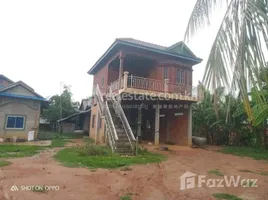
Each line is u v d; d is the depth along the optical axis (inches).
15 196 169.9
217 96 105.9
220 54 102.7
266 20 92.5
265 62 91.6
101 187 203.9
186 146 585.6
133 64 676.1
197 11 133.6
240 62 94.9
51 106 1092.5
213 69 103.7
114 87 575.2
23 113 623.2
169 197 187.2
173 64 605.6
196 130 770.2
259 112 286.5
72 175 240.1
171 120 660.7
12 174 232.1
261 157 471.2
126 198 178.5
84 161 312.8
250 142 671.8
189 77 632.4
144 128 701.9
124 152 398.0
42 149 434.9
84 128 1035.3
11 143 531.8
